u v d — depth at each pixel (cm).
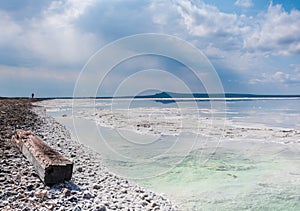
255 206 613
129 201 609
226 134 1569
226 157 1052
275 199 650
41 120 2092
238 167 922
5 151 899
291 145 1267
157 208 580
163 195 673
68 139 1394
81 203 550
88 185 684
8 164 753
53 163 631
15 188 584
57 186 623
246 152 1127
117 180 764
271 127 1858
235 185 748
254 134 1563
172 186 742
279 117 2614
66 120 2300
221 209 593
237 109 3869
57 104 4947
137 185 738
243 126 1902
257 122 2162
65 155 1028
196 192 697
